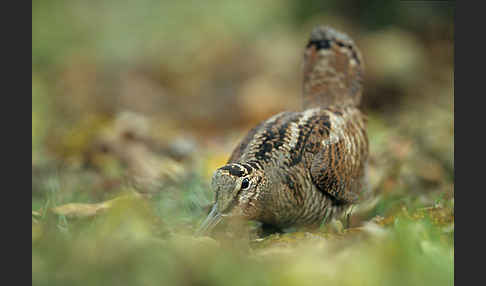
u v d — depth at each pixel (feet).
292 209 29.12
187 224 29.81
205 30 79.71
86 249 20.57
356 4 71.26
